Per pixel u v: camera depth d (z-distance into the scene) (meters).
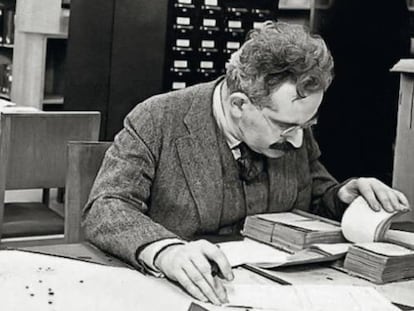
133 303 1.19
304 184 1.83
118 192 1.56
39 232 2.61
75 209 1.80
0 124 2.44
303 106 1.44
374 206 1.57
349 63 4.33
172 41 3.95
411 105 3.65
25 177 2.56
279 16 4.40
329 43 4.37
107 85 4.19
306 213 1.73
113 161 1.62
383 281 1.38
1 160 2.42
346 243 1.56
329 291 1.29
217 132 1.66
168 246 1.34
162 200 1.65
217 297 1.22
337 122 4.39
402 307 1.25
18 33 4.57
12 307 1.15
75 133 2.63
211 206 1.65
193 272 1.24
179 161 1.65
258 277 1.36
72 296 1.21
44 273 1.31
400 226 1.80
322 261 1.45
